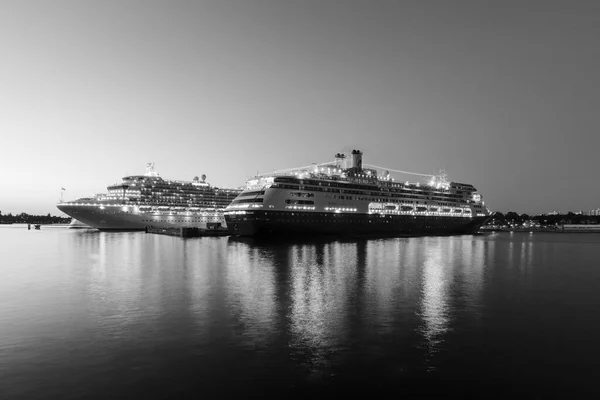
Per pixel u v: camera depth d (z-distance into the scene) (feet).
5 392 53.72
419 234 457.27
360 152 427.74
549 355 67.67
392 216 424.05
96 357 65.41
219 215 542.16
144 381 57.11
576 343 73.51
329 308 97.14
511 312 94.99
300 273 150.82
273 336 76.02
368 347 70.79
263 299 106.22
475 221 522.88
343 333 78.13
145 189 506.07
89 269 161.58
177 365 62.54
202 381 57.21
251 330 79.46
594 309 98.32
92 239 363.76
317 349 69.62
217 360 64.54
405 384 56.95
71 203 492.95
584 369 62.03
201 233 401.29
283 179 344.69
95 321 84.99
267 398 52.80
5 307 97.04
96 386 55.52
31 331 78.38
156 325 82.38
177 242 314.76
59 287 122.21
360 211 393.29
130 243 306.14
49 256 213.66
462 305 101.60
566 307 100.27
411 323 85.10
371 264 179.22
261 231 334.85
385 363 63.98
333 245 287.07
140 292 114.52
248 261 187.01
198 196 536.01
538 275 154.51
